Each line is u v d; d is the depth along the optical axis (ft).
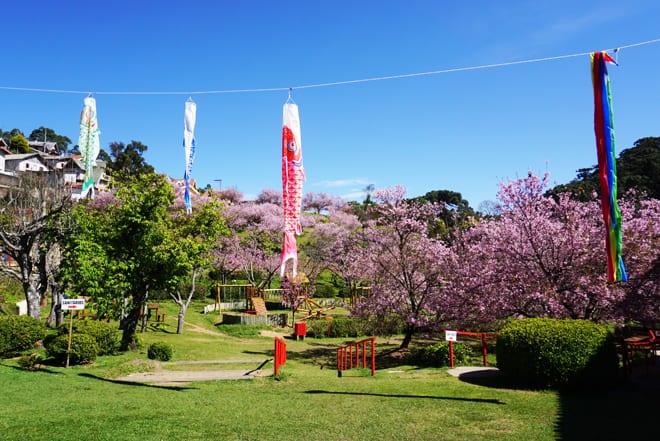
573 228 50.72
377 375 42.83
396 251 65.16
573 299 49.01
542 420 24.27
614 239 23.67
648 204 63.67
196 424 24.18
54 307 71.15
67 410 27.55
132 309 62.23
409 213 67.72
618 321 50.72
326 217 213.66
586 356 30.96
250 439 21.62
